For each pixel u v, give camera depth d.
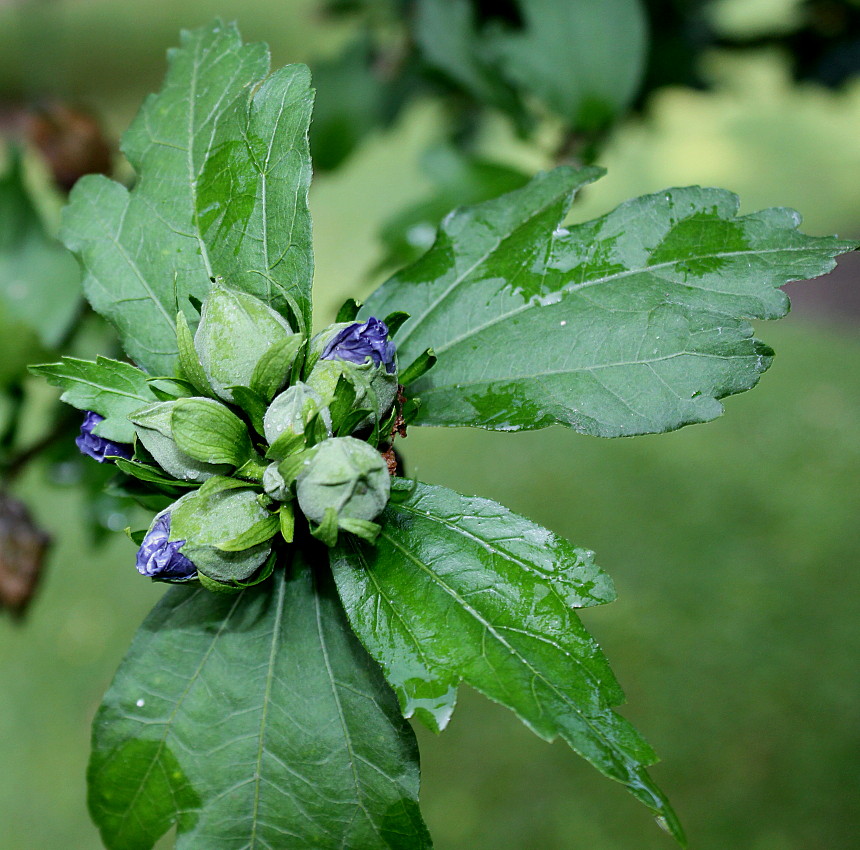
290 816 0.38
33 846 0.95
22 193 0.53
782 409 1.48
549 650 0.36
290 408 0.36
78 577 1.24
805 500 1.30
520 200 0.40
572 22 0.50
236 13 2.30
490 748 1.02
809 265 0.38
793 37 0.77
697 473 1.37
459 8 0.53
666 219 0.39
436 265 0.40
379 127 0.70
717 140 2.07
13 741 1.05
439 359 0.39
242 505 0.36
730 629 1.12
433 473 1.40
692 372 0.38
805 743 0.99
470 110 0.80
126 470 0.37
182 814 0.38
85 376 0.38
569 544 0.37
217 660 0.38
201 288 0.39
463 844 0.94
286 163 0.38
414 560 0.37
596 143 0.52
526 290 0.39
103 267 0.39
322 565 0.39
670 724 1.03
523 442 1.45
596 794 0.97
